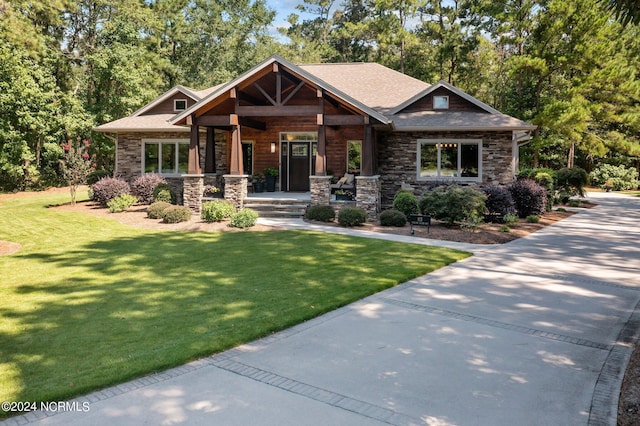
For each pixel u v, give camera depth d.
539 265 10.49
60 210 19.88
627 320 6.87
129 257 10.98
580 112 27.69
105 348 5.65
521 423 4.05
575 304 7.64
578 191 25.81
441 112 20.86
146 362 5.19
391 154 20.64
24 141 27.09
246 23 45.50
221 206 16.41
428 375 4.97
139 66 31.80
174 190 21.55
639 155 35.47
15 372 4.98
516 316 7.00
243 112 17.72
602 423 4.06
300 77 17.03
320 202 17.45
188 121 18.16
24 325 6.51
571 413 4.22
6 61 24.56
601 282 9.06
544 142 32.41
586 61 28.45
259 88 17.50
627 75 29.03
